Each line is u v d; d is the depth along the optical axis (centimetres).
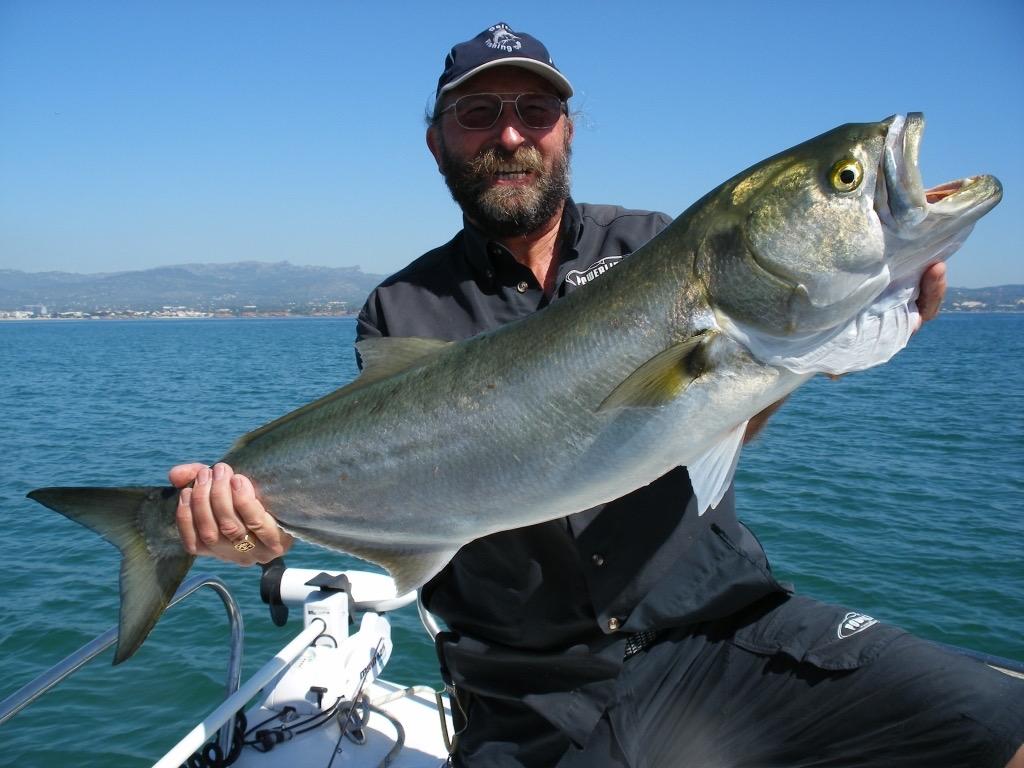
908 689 76
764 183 73
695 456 76
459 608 91
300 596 127
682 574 85
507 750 90
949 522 284
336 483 85
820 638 83
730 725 86
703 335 74
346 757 109
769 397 76
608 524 83
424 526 84
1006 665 89
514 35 89
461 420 80
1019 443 454
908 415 584
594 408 76
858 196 70
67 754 156
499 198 88
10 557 268
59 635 208
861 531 273
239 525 83
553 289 91
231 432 564
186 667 186
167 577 88
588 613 85
